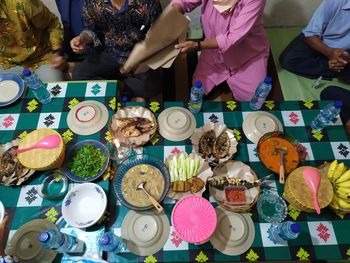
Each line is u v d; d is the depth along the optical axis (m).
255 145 1.26
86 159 1.17
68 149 1.23
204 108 1.35
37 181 1.16
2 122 1.29
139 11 1.55
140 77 1.93
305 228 1.07
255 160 1.22
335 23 1.80
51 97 1.36
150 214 1.09
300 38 1.99
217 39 1.65
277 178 1.18
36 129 1.27
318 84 1.93
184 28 1.58
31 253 1.01
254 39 1.83
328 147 1.25
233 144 1.23
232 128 1.30
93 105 1.32
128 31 1.68
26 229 1.05
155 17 1.58
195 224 1.03
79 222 1.05
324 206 1.05
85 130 1.27
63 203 1.06
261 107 1.36
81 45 1.67
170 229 1.07
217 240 1.05
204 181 1.14
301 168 1.12
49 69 1.87
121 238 1.05
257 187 1.13
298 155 1.20
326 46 1.83
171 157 1.19
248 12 1.56
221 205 1.10
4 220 1.02
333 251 1.03
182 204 1.06
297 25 2.41
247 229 1.06
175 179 1.14
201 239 1.00
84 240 1.05
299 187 1.08
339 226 1.08
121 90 1.95
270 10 2.28
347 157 1.23
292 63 1.95
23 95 1.36
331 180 1.13
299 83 1.96
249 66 1.93
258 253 1.03
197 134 1.24
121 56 1.86
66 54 2.03
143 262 1.02
